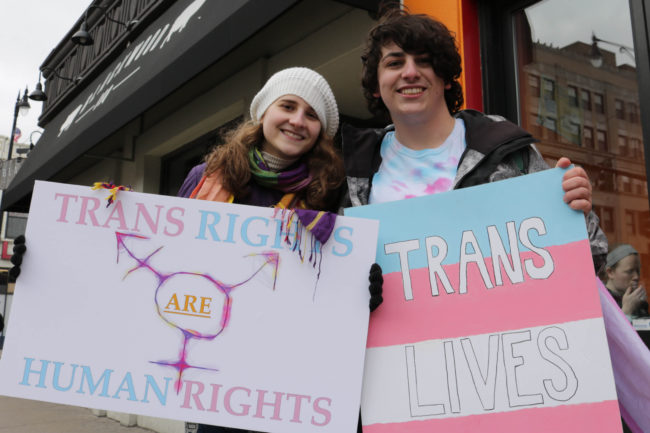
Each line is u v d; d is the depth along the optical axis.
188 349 1.29
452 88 1.61
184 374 1.28
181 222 1.37
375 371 1.27
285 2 3.01
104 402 1.26
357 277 1.31
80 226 1.35
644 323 2.26
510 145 1.38
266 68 4.74
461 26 2.89
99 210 1.36
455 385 1.21
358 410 1.23
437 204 1.35
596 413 1.11
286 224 1.36
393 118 1.52
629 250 2.36
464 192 1.34
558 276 1.22
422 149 1.53
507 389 1.18
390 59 1.46
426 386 1.23
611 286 2.42
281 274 1.33
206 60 3.74
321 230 1.31
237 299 1.32
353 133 1.62
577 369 1.15
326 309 1.30
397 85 1.45
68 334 1.29
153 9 5.87
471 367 1.22
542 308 1.21
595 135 2.55
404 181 1.50
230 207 1.38
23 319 1.29
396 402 1.24
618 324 1.26
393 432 1.22
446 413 1.20
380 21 1.65
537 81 2.84
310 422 1.24
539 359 1.18
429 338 1.26
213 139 5.79
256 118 1.68
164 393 1.27
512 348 1.20
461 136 1.52
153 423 5.35
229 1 3.69
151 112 6.25
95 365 1.28
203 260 1.35
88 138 5.80
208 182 1.58
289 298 1.31
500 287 1.25
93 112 6.09
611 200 2.47
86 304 1.31
